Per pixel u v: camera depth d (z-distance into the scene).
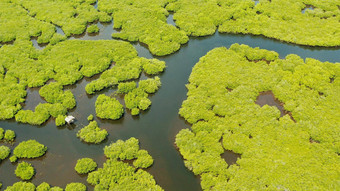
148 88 59.88
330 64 62.91
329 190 39.09
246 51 68.31
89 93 59.72
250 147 46.44
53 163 46.81
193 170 44.06
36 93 60.75
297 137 47.22
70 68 65.19
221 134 49.09
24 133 52.38
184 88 61.25
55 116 54.59
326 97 54.62
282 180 40.81
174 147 48.72
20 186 42.09
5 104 56.88
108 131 52.28
